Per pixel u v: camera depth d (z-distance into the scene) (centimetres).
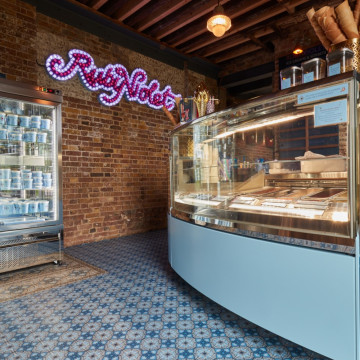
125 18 486
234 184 228
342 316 142
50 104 347
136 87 523
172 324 212
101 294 265
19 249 321
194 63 646
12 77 382
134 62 527
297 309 159
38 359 173
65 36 435
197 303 246
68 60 439
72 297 259
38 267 341
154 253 401
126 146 514
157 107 561
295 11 497
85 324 212
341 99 148
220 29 336
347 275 140
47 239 342
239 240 191
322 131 176
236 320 217
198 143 254
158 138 568
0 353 179
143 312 230
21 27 390
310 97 160
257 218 184
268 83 674
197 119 246
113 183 495
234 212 203
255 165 221
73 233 445
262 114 200
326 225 149
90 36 465
